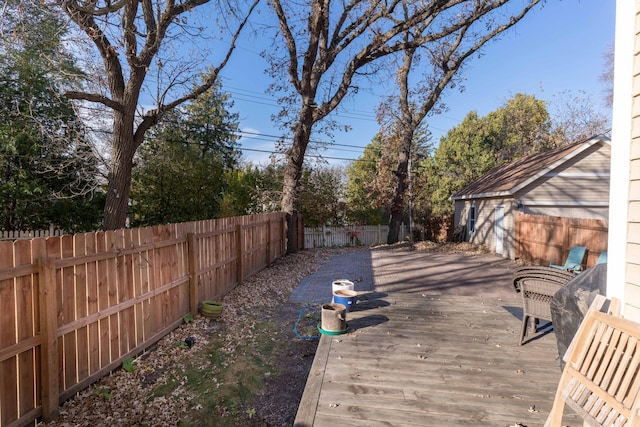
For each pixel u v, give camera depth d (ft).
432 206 81.82
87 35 21.21
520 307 17.15
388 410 8.17
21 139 32.63
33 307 9.15
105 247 11.73
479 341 12.50
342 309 13.37
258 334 16.17
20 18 19.12
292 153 39.96
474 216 50.14
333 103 39.88
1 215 34.99
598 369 6.17
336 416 7.94
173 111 43.04
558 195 37.70
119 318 12.47
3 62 31.24
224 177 53.06
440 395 8.83
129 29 21.70
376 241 61.41
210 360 13.58
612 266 8.31
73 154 32.07
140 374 12.25
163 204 44.57
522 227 34.55
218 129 69.41
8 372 8.47
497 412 8.07
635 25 7.86
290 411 10.36
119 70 23.82
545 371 10.14
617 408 5.42
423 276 27.35
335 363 10.71
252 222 27.81
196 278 17.95
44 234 37.73
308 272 29.99
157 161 43.75
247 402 10.86
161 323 15.15
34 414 9.05
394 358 11.07
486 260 35.83
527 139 84.53
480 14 37.04
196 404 10.67
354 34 38.34
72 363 10.41
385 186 55.88
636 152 7.69
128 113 23.95
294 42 36.63
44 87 33.63
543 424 7.62
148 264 14.17
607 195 37.81
